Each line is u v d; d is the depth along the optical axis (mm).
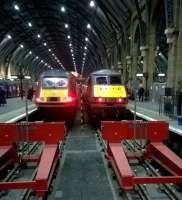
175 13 16438
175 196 5855
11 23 41906
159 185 6461
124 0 27859
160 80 29016
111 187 6520
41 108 14117
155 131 7473
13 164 7762
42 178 5418
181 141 8680
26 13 41375
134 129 7379
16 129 7324
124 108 14266
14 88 35625
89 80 15352
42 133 7371
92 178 7082
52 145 7387
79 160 8555
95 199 5895
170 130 9250
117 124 7332
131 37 28641
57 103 13961
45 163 6289
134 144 9719
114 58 40438
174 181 5539
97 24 42031
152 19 22359
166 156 6770
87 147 10289
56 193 6195
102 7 33281
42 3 38844
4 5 35031
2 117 13070
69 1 38031
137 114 13641
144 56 23844
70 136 12406
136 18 26359
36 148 10352
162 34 32062
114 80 14453
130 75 29672
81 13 41250
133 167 8039
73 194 6145
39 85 14359
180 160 6508
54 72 14797
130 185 5520
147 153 8016
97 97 13891
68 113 14609
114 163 6906
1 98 20047
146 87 23891
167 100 13375
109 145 7309
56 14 44688
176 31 16484
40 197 5480
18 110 16375
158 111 14883
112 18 34469
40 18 46156
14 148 7766
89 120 17016
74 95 14570
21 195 5992
